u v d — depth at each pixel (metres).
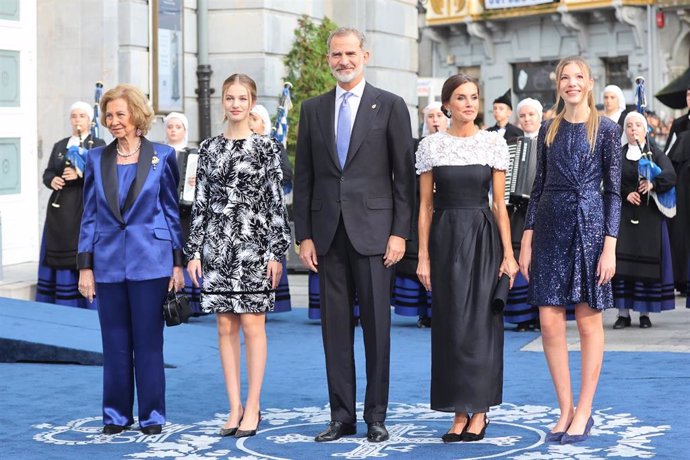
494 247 8.77
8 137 16.95
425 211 8.91
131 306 9.12
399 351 12.75
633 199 13.92
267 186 9.16
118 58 18.02
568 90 8.73
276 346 13.21
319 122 8.98
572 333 13.52
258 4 20.05
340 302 8.95
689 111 16.47
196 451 8.49
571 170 8.70
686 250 15.76
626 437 8.59
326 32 20.69
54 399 10.38
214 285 9.09
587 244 8.65
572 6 45.16
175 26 18.97
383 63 23.39
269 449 8.52
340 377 8.92
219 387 10.89
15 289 14.91
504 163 8.83
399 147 8.86
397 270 14.41
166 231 9.23
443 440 8.65
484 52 49.34
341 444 8.64
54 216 14.58
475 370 8.58
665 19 43.81
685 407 9.55
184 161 14.05
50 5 17.72
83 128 14.66
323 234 8.92
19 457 8.35
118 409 9.16
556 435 8.61
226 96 9.15
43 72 17.77
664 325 14.48
